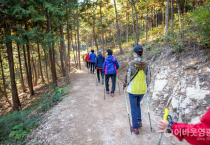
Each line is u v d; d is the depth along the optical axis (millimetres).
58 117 4004
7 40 7457
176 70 4500
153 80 5414
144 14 17844
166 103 3934
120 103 4852
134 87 2832
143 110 4172
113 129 3275
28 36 7070
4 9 7516
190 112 3029
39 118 4332
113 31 28859
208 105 2842
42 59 23016
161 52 6965
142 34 22781
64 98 5672
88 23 17578
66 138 3014
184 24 5754
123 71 10078
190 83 3510
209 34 3938
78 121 3717
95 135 3076
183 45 5109
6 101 14961
